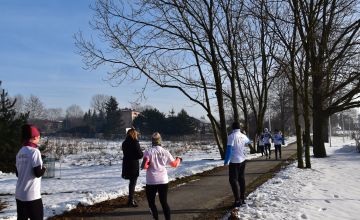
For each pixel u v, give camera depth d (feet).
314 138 83.15
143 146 147.43
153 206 25.49
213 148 142.82
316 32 62.75
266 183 43.47
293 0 55.47
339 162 68.44
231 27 86.63
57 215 29.37
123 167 32.99
